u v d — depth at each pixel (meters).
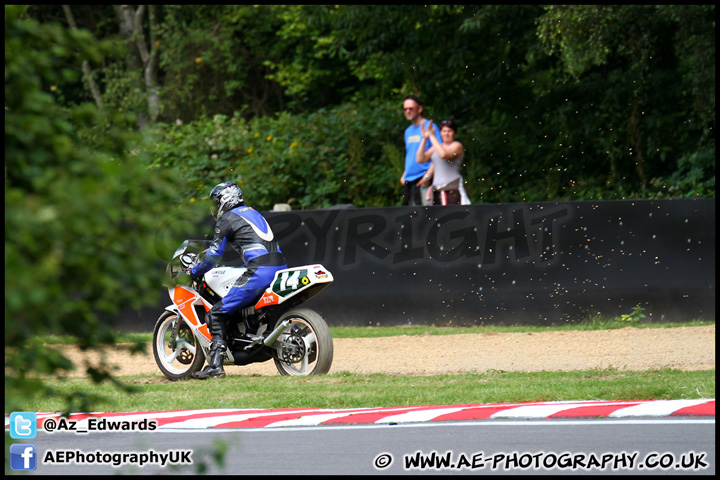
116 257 9.01
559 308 44.72
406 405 26.00
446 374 32.22
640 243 44.16
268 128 72.75
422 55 77.12
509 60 75.94
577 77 65.38
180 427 24.00
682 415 23.39
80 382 30.64
